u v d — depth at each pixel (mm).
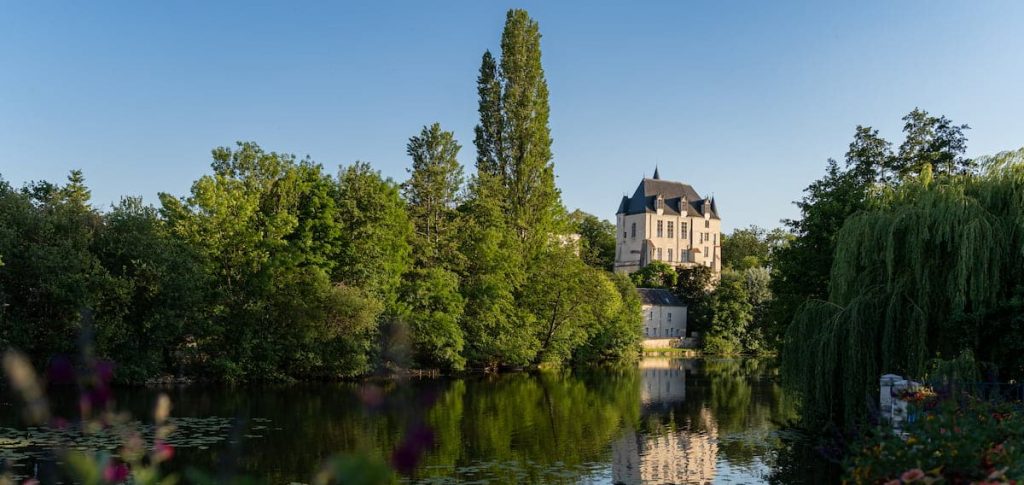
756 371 63938
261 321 45281
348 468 4422
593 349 75938
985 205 20281
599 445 25047
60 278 33750
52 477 6320
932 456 9133
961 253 19062
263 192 47781
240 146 47875
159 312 39000
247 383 44281
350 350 46062
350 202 49125
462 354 56875
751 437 26719
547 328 65938
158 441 6027
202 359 44438
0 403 29062
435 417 31938
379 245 49688
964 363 17953
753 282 101938
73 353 33406
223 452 21828
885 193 24516
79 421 24672
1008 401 15891
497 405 36562
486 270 59062
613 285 81000
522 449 24219
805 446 24547
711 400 39188
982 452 9234
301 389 41375
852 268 22000
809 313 22391
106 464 5434
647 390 45125
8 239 33438
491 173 68188
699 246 157500
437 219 58594
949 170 33594
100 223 39594
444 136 59500
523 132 70750
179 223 44406
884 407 17812
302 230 47219
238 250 45250
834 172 35375
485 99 71938
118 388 39531
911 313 20203
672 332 111750
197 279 40688
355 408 32281
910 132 35094
